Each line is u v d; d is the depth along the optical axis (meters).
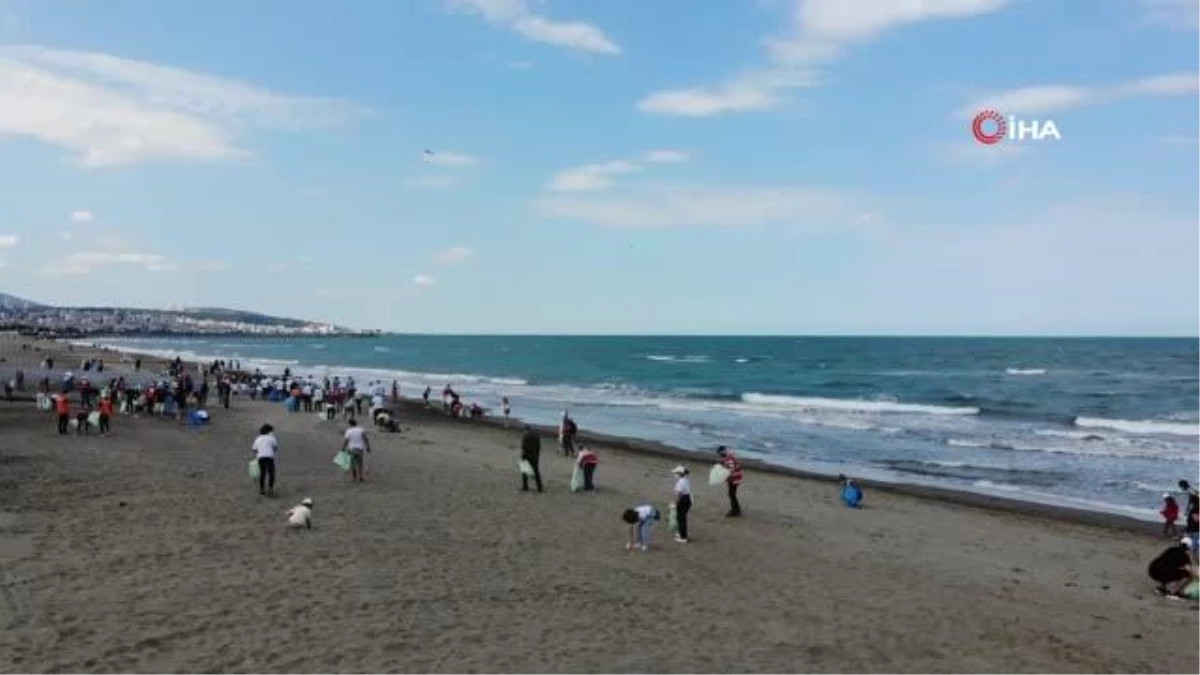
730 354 163.25
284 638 10.07
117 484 19.53
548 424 46.19
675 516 18.02
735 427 46.53
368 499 19.52
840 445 39.12
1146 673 10.75
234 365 105.56
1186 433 44.22
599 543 16.27
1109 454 36.16
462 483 22.77
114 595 11.36
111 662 9.09
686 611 12.11
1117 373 95.56
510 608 11.75
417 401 57.25
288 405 43.50
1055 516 22.92
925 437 42.16
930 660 10.66
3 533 14.29
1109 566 17.20
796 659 10.37
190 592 11.65
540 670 9.53
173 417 37.12
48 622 10.19
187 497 18.42
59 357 88.94
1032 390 73.56
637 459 31.52
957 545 18.56
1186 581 14.67
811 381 88.31
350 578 12.73
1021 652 11.23
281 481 21.44
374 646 9.97
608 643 10.53
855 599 13.36
